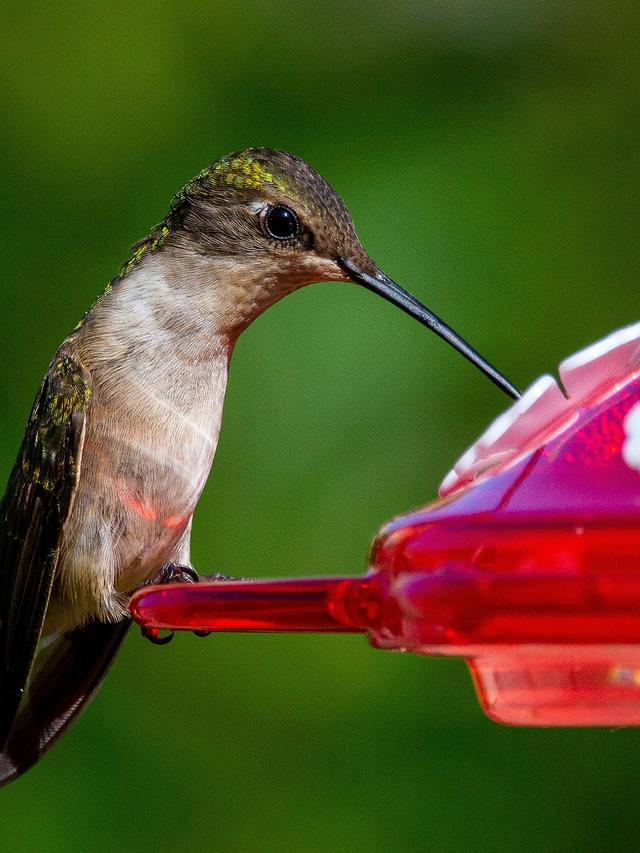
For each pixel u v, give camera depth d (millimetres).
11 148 11609
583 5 11555
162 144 11633
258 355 11008
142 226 11477
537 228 11031
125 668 10883
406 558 4789
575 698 5117
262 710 10742
